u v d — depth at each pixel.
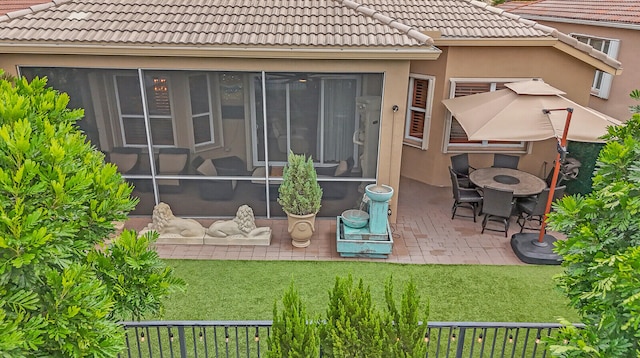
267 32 7.55
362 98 8.05
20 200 2.37
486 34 9.17
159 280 3.16
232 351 5.47
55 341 2.63
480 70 9.82
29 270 2.49
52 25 7.50
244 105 8.12
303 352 3.70
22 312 2.44
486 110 7.98
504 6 17.78
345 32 7.63
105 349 2.62
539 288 6.77
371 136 8.31
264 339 5.66
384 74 7.71
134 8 8.24
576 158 9.49
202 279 6.91
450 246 7.98
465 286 6.82
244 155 8.52
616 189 3.28
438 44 9.30
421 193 10.34
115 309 3.05
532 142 10.26
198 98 8.07
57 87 7.86
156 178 8.63
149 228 8.12
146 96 8.02
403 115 7.98
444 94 10.03
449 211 9.41
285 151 8.48
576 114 7.49
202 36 7.32
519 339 5.76
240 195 8.83
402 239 8.22
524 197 8.53
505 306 6.38
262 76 7.86
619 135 3.94
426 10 10.08
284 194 7.56
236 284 6.80
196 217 8.96
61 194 2.53
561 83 9.84
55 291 2.56
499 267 7.32
